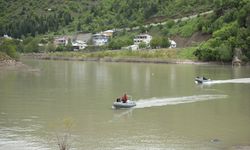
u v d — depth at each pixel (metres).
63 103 134.88
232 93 158.00
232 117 114.88
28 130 99.31
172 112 121.44
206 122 108.81
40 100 140.12
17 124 105.25
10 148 84.94
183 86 178.38
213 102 138.38
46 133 96.75
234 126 104.50
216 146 87.19
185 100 141.50
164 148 85.88
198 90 165.75
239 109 126.31
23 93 155.38
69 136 94.38
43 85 180.00
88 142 89.81
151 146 87.19
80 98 144.88
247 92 160.50
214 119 112.31
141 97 147.25
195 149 85.25
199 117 114.88
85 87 174.12
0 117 113.06
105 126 104.12
